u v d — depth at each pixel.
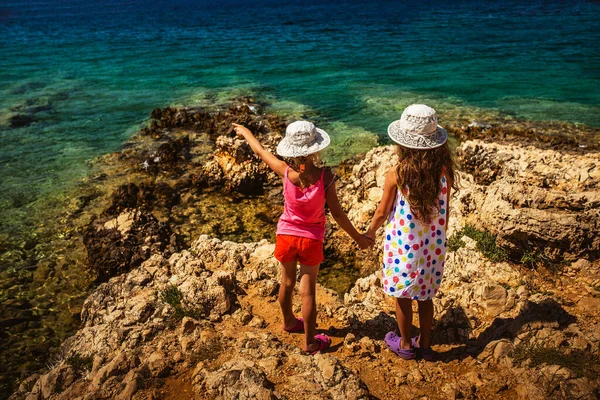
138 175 13.00
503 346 4.42
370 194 9.19
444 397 4.04
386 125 16.58
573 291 5.36
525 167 8.27
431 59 28.08
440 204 4.09
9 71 27.25
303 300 4.48
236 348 4.66
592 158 8.34
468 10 57.12
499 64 26.09
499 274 5.73
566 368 4.03
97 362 4.78
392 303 5.68
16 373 6.93
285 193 4.23
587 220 5.72
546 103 18.91
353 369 4.45
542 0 66.50
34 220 10.90
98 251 9.31
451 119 17.17
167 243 9.68
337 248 8.95
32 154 14.62
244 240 9.98
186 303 5.40
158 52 33.12
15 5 104.56
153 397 4.17
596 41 31.86
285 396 3.93
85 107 19.55
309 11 65.06
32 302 8.42
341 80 23.58
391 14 56.19
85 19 63.44
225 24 51.38
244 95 20.92
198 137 15.48
